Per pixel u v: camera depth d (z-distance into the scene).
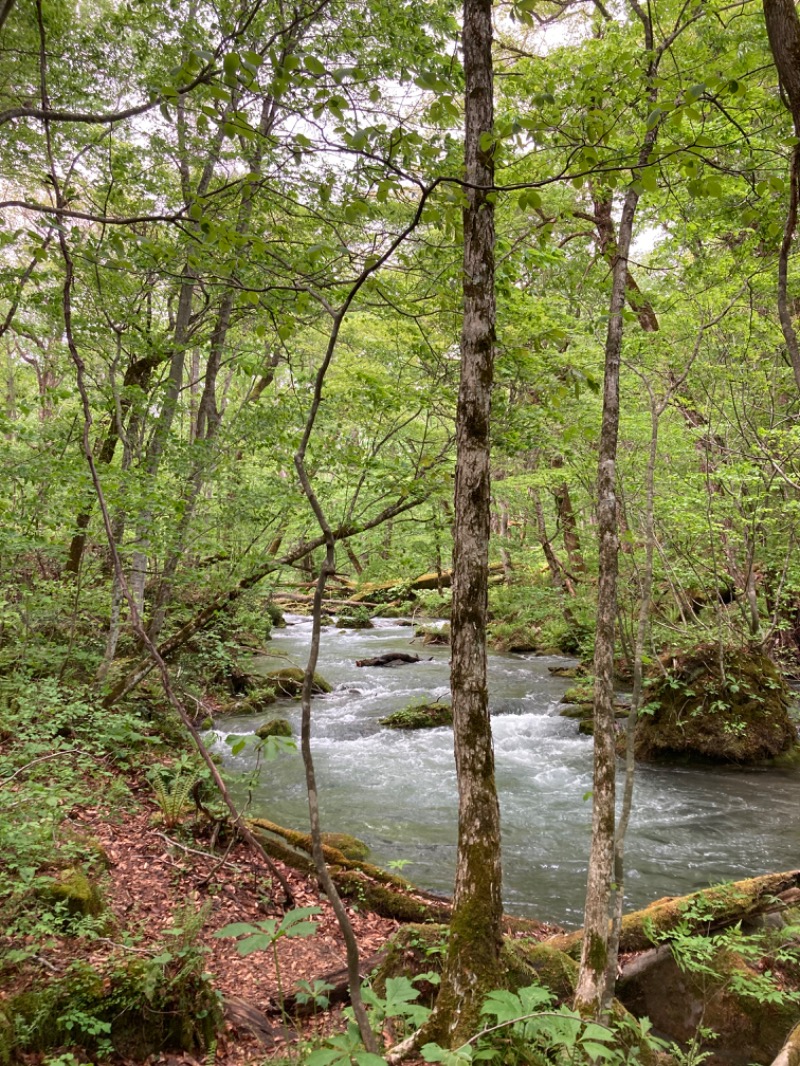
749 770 9.98
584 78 3.83
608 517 3.55
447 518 8.68
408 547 9.55
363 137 2.82
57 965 3.67
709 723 10.38
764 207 4.74
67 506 7.67
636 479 9.69
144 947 4.09
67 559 9.84
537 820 8.14
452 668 3.58
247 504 8.23
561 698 13.82
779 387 10.19
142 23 7.11
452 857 6.95
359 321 8.48
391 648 19.59
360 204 3.31
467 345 3.61
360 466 7.86
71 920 4.00
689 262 7.98
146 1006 3.46
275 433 8.21
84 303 7.77
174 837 6.06
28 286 7.67
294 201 5.07
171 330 9.28
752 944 4.31
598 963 3.16
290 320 4.07
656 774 9.92
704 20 6.00
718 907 4.50
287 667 16.20
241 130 3.04
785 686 10.91
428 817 8.02
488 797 3.46
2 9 1.97
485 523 3.55
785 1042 3.66
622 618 11.16
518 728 12.16
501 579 22.62
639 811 8.48
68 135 7.28
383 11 5.89
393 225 6.19
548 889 6.41
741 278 7.73
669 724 10.59
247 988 4.20
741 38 5.81
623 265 3.79
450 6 6.40
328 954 4.69
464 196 3.25
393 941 4.43
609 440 3.64
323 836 6.86
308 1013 4.06
